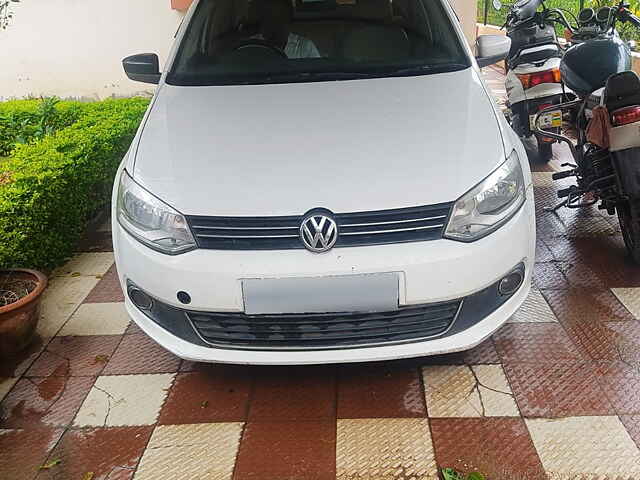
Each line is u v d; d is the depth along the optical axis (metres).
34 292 2.94
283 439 2.38
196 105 2.88
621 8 4.71
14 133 6.03
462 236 2.24
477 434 2.34
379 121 2.59
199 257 2.25
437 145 2.42
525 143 5.47
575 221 3.97
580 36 4.87
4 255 3.31
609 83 3.06
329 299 2.21
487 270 2.29
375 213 2.19
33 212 3.57
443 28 3.28
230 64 3.19
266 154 2.43
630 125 2.99
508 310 2.45
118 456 2.35
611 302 3.08
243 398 2.61
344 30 3.29
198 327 2.38
